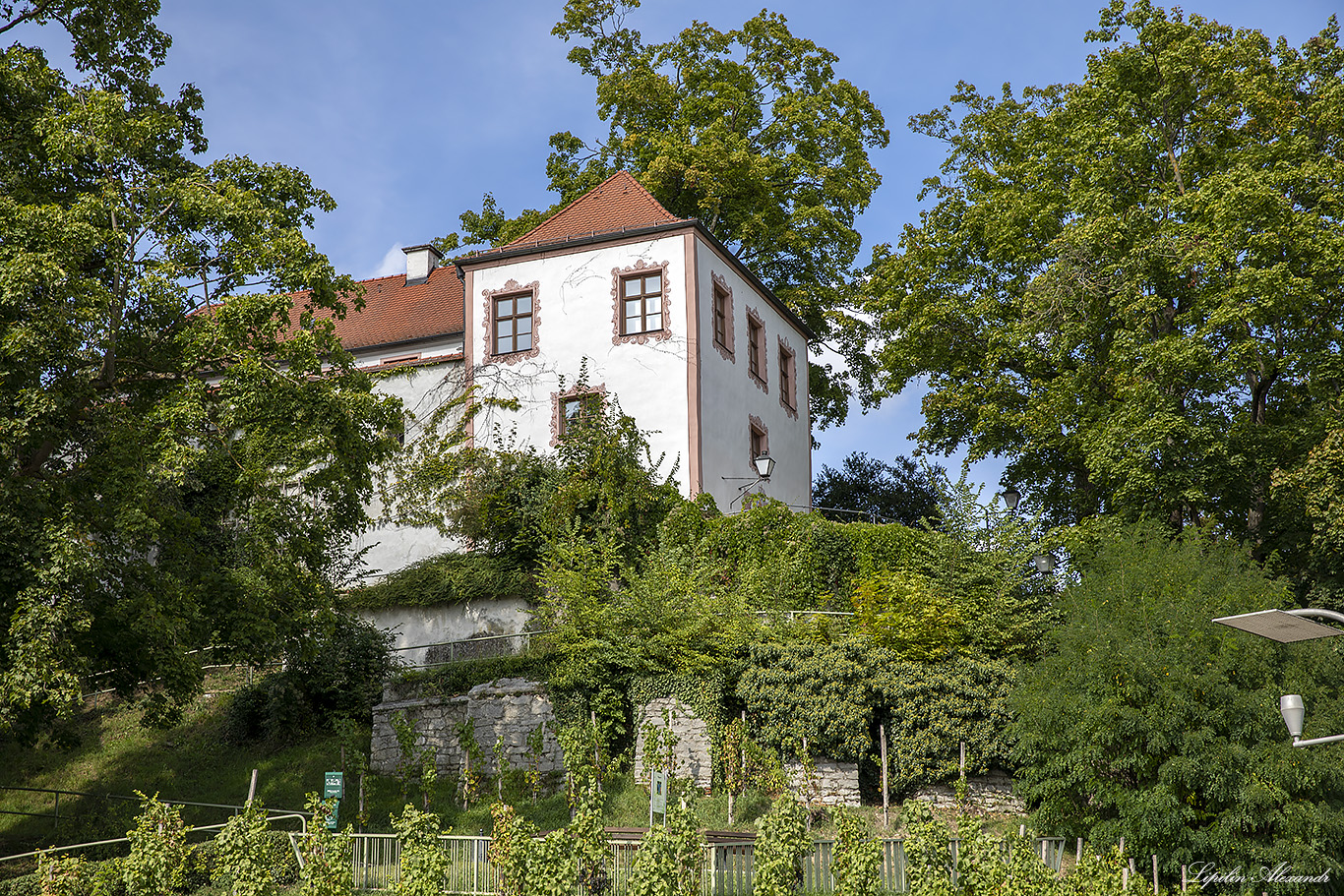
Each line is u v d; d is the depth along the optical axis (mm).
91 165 20172
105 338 18500
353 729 20656
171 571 18391
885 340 35000
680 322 28797
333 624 19828
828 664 20641
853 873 14852
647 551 25203
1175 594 19547
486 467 26766
